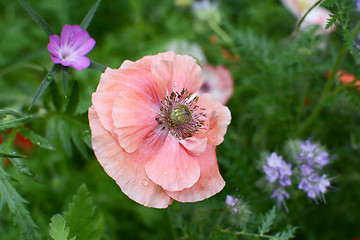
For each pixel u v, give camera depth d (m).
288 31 0.62
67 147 0.40
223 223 0.40
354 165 0.48
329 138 0.49
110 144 0.35
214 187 0.37
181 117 0.37
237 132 0.51
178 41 0.56
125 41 0.57
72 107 0.40
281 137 0.48
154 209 0.48
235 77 0.53
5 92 0.51
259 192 0.44
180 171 0.36
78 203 0.38
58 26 0.59
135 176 0.36
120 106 0.35
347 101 0.47
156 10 0.63
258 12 0.61
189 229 0.41
